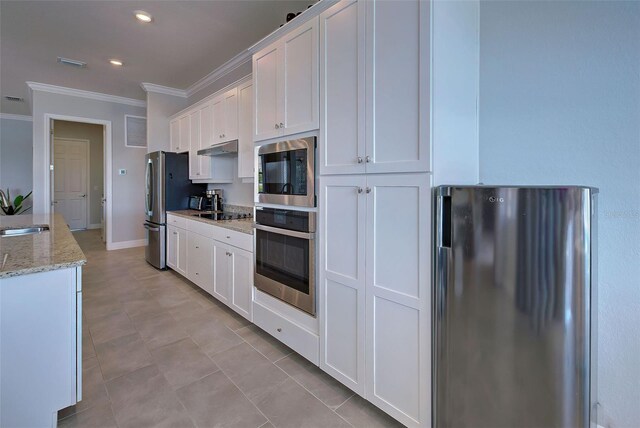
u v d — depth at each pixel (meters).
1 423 1.35
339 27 1.75
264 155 2.37
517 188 1.17
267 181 2.36
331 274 1.85
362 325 1.68
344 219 1.76
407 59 1.44
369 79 1.60
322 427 1.60
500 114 1.69
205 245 3.33
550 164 1.55
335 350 1.85
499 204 1.21
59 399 1.47
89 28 3.16
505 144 1.67
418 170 1.41
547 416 1.16
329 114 1.83
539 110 1.57
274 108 2.26
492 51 1.71
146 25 3.09
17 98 5.53
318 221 1.94
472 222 1.27
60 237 2.08
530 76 1.60
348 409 1.73
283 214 2.21
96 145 8.48
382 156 1.55
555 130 1.53
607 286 1.42
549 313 1.13
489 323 1.24
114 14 2.90
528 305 1.16
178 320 2.83
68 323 1.49
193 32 3.23
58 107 5.00
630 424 1.40
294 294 2.14
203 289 3.43
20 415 1.39
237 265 2.79
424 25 1.38
